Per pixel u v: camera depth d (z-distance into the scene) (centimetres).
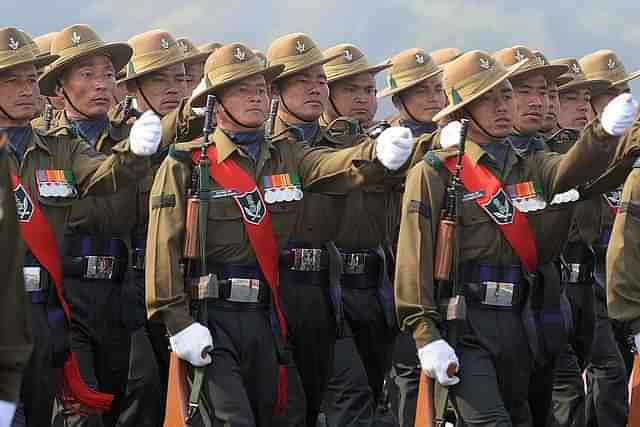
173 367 2298
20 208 2439
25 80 2461
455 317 2311
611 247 2512
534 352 2378
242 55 2417
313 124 2966
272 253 2361
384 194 2878
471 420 2289
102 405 2573
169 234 2292
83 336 2825
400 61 3466
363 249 2889
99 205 2797
